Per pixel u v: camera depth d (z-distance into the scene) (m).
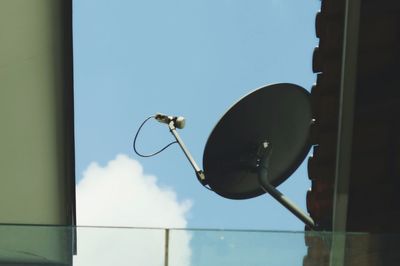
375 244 3.67
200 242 3.53
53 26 5.47
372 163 6.75
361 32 6.52
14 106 5.53
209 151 5.59
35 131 5.63
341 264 3.60
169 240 3.49
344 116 5.99
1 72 5.43
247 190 5.74
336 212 6.06
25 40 5.44
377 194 6.70
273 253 3.57
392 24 6.52
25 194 5.68
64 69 5.57
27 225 3.45
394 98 6.65
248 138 5.68
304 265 3.60
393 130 6.71
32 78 5.51
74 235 3.46
